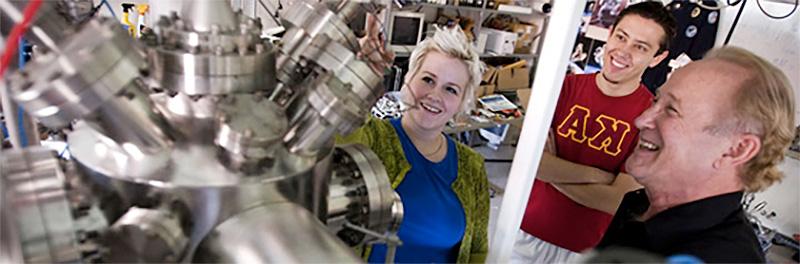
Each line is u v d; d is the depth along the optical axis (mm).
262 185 446
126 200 438
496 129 4172
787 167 1563
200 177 433
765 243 1471
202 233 441
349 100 476
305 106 487
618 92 1353
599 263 363
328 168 544
